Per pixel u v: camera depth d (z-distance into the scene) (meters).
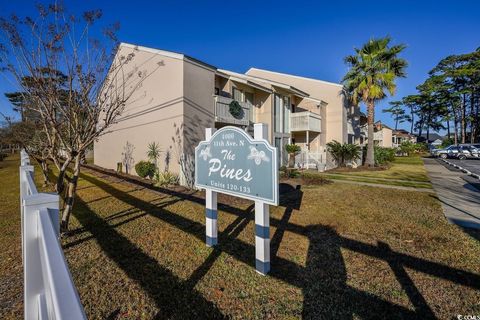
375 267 3.13
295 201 6.61
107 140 14.12
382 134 35.53
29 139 7.12
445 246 3.72
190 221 4.91
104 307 2.38
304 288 2.70
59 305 0.83
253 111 14.38
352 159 16.05
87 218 5.04
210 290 2.66
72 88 4.34
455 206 6.07
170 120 9.56
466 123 37.22
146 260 3.30
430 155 31.48
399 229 4.45
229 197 6.93
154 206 6.04
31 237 1.45
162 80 9.88
